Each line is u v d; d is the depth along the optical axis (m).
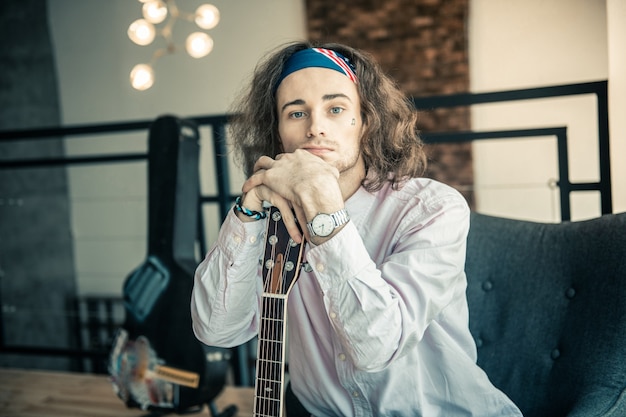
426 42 5.12
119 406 2.47
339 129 1.17
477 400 1.19
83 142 5.73
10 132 2.92
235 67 5.46
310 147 1.17
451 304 1.22
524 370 1.37
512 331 1.40
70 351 2.97
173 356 2.16
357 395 1.20
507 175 5.10
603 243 1.31
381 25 5.20
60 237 5.54
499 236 1.48
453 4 5.02
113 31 5.59
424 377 1.20
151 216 2.22
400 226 1.19
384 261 1.22
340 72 1.19
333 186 1.04
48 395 2.61
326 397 1.25
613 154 1.98
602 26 4.66
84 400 2.54
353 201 1.26
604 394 1.19
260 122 1.36
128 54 5.59
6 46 5.03
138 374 2.20
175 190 2.19
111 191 5.68
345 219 1.04
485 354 1.42
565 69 4.82
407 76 5.20
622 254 1.27
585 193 4.87
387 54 5.22
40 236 5.20
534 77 4.91
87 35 5.65
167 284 2.18
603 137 2.10
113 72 5.65
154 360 2.18
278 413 1.10
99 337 5.53
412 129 1.34
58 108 5.76
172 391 2.16
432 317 1.10
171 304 2.17
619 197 1.95
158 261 2.21
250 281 1.19
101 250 5.74
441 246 1.11
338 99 1.17
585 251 1.34
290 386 1.38
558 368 1.31
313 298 1.22
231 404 2.44
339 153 1.18
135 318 2.22
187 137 2.25
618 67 1.88
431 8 5.07
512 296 1.42
